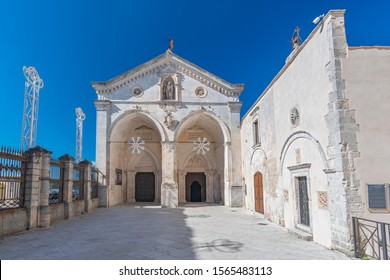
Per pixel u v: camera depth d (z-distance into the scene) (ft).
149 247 27.43
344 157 24.32
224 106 76.95
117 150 78.84
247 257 23.62
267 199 47.44
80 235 33.65
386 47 25.63
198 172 89.04
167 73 77.30
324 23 27.22
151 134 87.76
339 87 25.11
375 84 25.20
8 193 33.78
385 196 23.82
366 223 23.43
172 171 72.49
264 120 49.08
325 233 27.45
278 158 41.14
